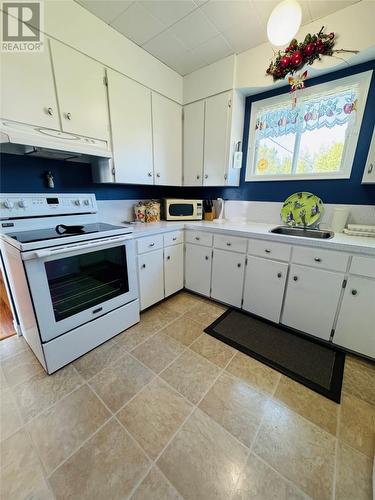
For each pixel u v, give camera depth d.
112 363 1.55
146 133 2.10
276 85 1.99
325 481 0.92
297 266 1.73
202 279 2.39
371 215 1.83
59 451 1.02
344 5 1.49
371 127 1.74
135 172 2.08
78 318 1.53
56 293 1.46
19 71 1.31
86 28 1.55
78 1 1.46
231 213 2.65
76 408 1.23
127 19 1.62
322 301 1.66
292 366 1.54
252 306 2.07
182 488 0.90
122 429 1.12
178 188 3.08
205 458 1.00
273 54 1.83
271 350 1.69
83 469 0.96
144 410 1.22
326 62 1.68
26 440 1.07
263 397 1.31
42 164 1.77
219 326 1.98
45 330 1.36
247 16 1.59
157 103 2.15
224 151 2.23
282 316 1.90
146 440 1.07
